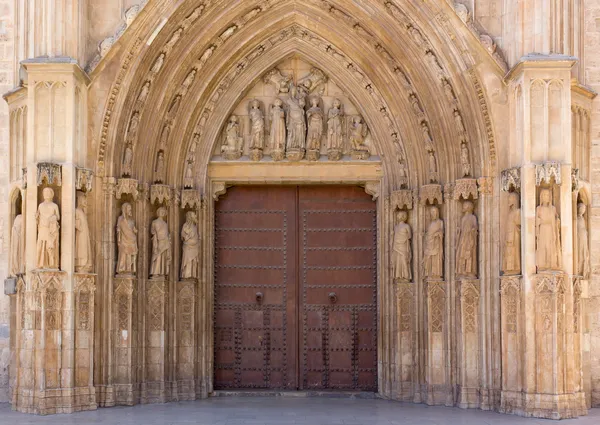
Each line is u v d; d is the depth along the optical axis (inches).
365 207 972.6
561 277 786.8
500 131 845.8
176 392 902.4
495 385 836.6
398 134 939.3
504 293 820.6
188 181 936.9
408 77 912.3
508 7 852.0
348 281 967.0
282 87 965.8
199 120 945.5
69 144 815.7
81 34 848.9
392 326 925.8
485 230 853.2
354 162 956.6
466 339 857.5
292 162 959.0
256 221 975.6
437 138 903.1
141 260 884.6
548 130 807.1
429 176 914.1
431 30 865.5
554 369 778.8
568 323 788.0
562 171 802.2
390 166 944.3
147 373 886.4
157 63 880.9
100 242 853.2
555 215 796.6
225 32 922.7
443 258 892.0
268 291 967.6
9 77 903.7
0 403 873.5
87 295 824.3
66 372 799.7
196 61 920.9
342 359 960.3
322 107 965.2
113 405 842.8
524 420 760.3
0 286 890.1
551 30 820.6
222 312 965.8
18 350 831.1
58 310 802.2
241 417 776.3
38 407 788.0
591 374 871.1
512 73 827.4
